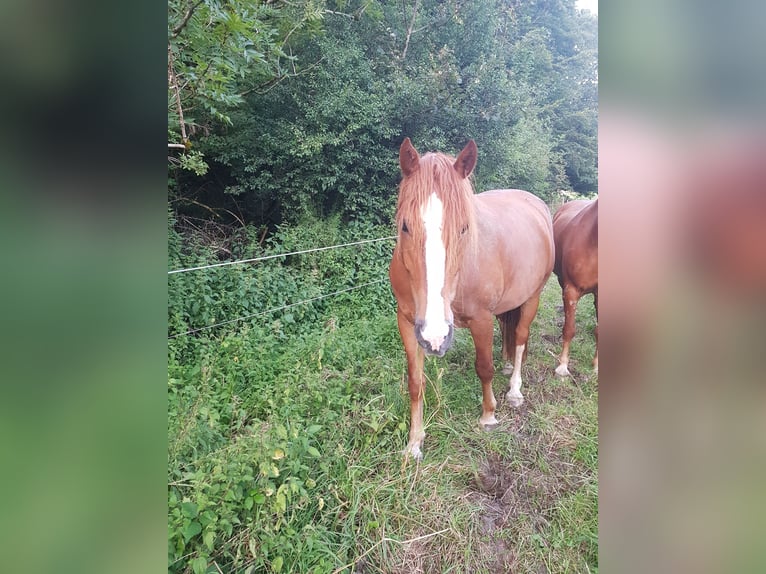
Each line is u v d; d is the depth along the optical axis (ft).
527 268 7.86
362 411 7.24
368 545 5.34
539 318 12.44
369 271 13.50
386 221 17.67
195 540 4.71
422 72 17.88
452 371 9.16
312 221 16.11
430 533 5.57
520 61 20.59
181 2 7.69
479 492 6.28
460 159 5.73
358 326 10.63
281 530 5.12
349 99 16.61
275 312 11.12
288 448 5.80
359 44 18.06
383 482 6.13
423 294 5.20
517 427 7.65
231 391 7.41
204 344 9.06
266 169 17.26
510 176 20.38
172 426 5.79
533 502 6.08
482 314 7.01
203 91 8.78
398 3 18.48
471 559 5.26
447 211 5.16
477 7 18.57
